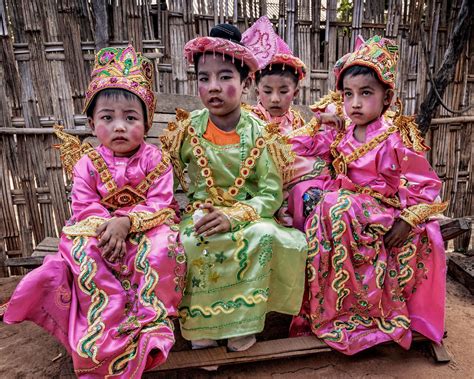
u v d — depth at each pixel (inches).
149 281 67.2
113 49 75.2
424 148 78.6
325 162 89.2
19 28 114.5
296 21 127.3
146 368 65.5
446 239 94.2
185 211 82.7
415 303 82.6
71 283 67.9
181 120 81.6
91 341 62.7
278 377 75.6
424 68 136.3
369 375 76.3
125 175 74.4
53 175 124.2
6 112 117.9
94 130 75.1
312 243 77.9
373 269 78.0
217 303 73.2
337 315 80.1
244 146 78.9
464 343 86.8
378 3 129.7
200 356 73.4
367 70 77.0
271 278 75.9
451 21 134.5
